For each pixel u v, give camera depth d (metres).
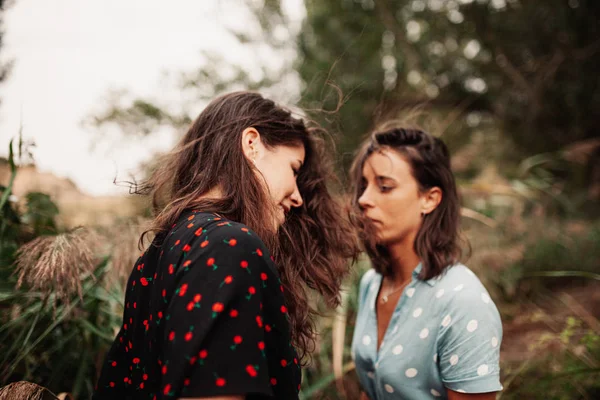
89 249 1.36
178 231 0.85
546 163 4.70
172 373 0.68
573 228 3.64
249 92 1.09
